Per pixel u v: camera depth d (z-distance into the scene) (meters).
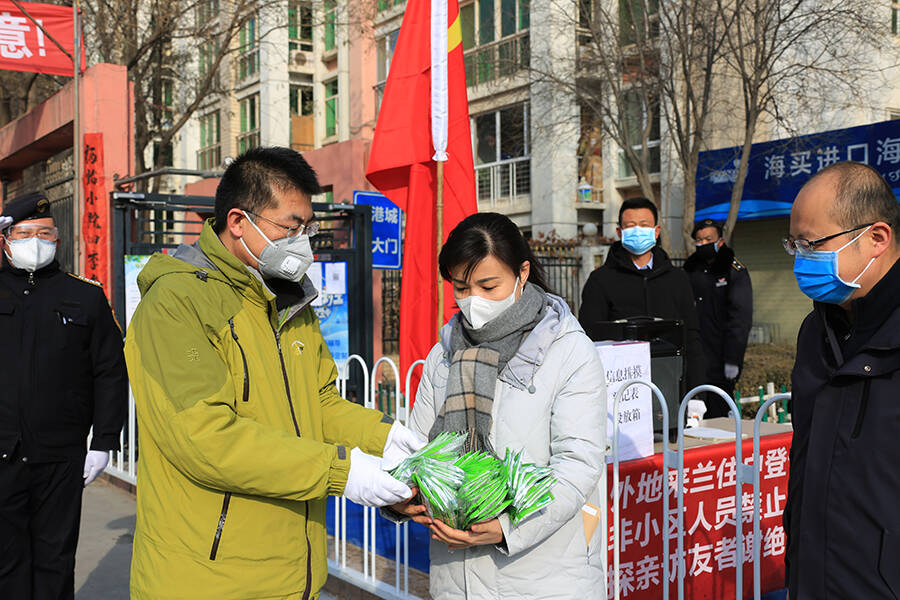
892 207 1.66
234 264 1.85
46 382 3.05
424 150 5.25
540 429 1.93
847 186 1.67
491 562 1.93
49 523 3.10
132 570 1.93
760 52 11.31
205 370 1.75
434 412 2.14
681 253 12.35
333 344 7.88
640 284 4.40
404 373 5.43
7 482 2.94
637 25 12.36
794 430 1.81
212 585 1.79
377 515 4.18
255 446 1.71
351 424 2.16
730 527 3.25
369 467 1.76
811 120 13.17
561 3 14.84
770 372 9.20
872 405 1.60
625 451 2.96
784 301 13.89
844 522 1.61
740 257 14.54
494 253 1.92
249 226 1.87
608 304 4.48
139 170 14.26
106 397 3.31
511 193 17.31
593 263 11.83
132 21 13.09
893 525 1.54
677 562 2.89
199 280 1.84
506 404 1.95
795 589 1.74
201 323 1.79
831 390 1.69
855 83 12.63
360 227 8.44
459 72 5.16
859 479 1.60
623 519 2.89
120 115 8.51
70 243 8.94
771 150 12.52
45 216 3.14
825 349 1.74
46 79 15.13
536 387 1.94
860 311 1.65
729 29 11.52
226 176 1.91
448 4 5.11
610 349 2.90
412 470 1.80
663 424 2.94
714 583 3.21
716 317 5.30
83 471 3.21
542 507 1.74
